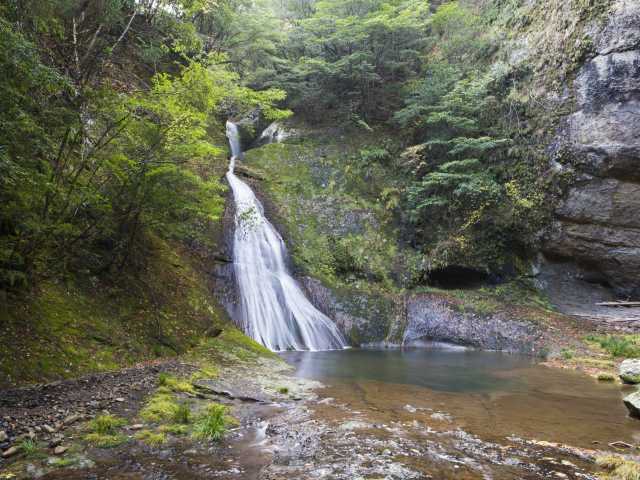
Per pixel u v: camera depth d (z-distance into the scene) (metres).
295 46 27.89
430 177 21.09
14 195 7.34
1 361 7.25
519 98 20.58
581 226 18.47
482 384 10.52
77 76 10.02
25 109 7.46
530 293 19.58
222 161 21.89
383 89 26.77
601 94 17.42
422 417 7.46
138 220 11.76
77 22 10.91
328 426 6.72
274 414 7.33
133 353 9.81
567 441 6.38
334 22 25.59
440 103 22.47
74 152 9.66
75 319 9.41
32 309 8.70
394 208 22.44
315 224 21.52
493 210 20.12
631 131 16.70
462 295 19.47
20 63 6.43
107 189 10.48
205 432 6.11
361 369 12.31
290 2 32.78
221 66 18.16
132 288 11.91
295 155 24.39
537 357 14.95
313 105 27.38
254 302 16.88
